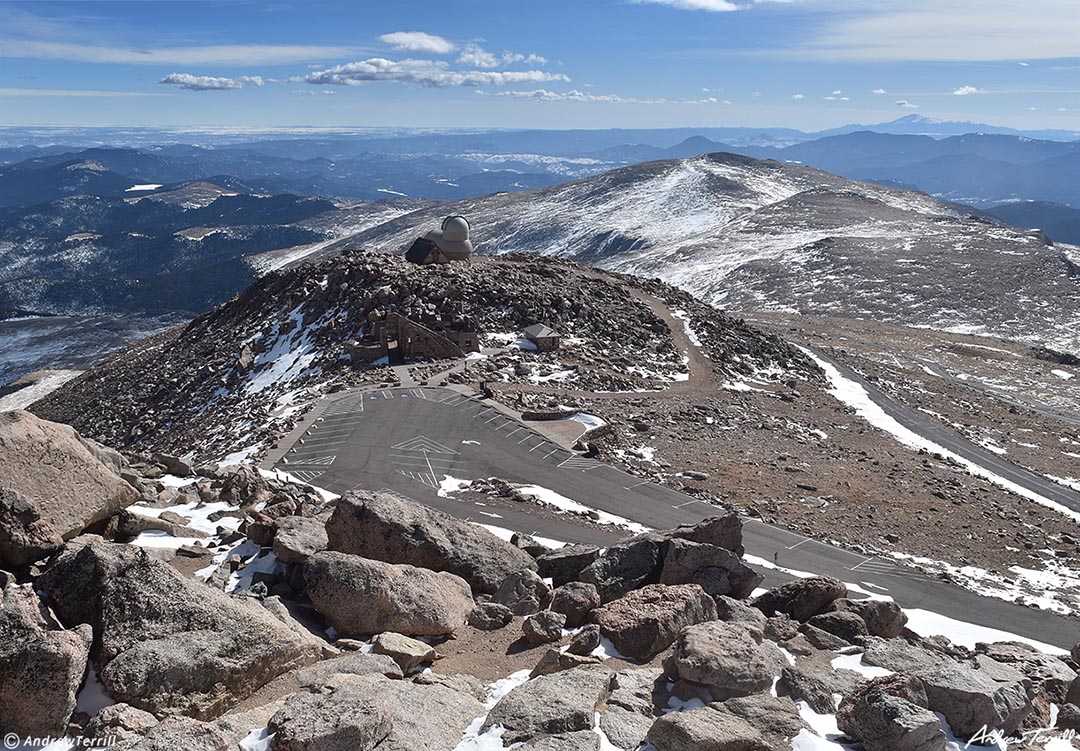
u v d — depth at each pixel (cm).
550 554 2333
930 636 2372
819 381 8894
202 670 1366
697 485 4662
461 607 1895
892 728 1295
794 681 1529
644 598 1850
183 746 1107
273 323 9088
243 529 2236
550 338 7681
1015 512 5038
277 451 4912
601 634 1733
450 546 2147
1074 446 7688
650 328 9044
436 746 1234
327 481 4366
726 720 1288
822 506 4600
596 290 9919
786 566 3562
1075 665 2230
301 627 1669
